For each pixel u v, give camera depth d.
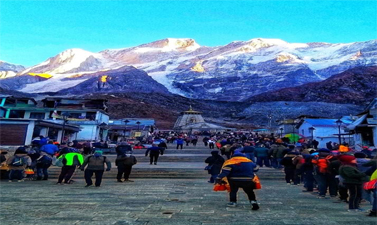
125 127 53.41
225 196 8.15
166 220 5.05
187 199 7.56
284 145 16.27
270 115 104.69
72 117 41.38
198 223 4.85
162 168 15.57
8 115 40.00
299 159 11.37
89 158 10.41
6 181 12.24
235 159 6.21
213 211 5.92
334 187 8.12
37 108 40.69
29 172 12.48
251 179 6.04
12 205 6.47
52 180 12.98
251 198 6.15
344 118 45.34
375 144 29.20
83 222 4.83
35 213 5.57
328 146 24.27
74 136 37.03
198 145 39.41
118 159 12.23
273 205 6.80
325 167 8.15
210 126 84.44
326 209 6.34
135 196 8.04
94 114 41.97
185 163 19.45
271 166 16.66
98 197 7.77
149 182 12.17
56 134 32.41
